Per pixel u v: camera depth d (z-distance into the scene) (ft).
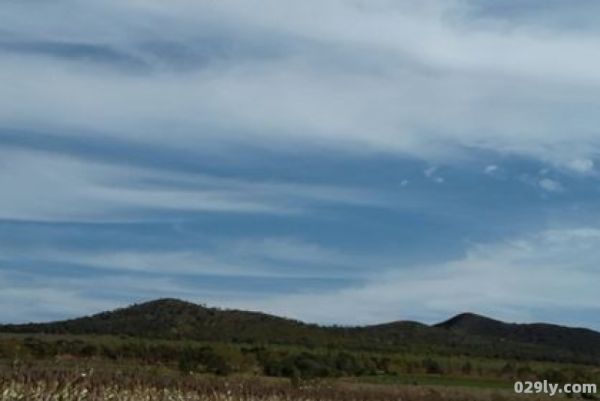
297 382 164.45
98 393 94.12
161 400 104.73
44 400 86.69
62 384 89.51
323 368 258.78
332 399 150.82
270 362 244.63
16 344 158.40
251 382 142.82
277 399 130.62
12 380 86.99
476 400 222.69
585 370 328.49
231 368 215.10
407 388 221.05
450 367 322.96
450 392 229.45
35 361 108.27
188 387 113.19
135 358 200.85
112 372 108.58
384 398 176.86
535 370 324.39
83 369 98.84
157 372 127.03
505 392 250.78
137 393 101.76
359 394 172.55
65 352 180.86
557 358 381.81
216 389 119.03
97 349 199.82
